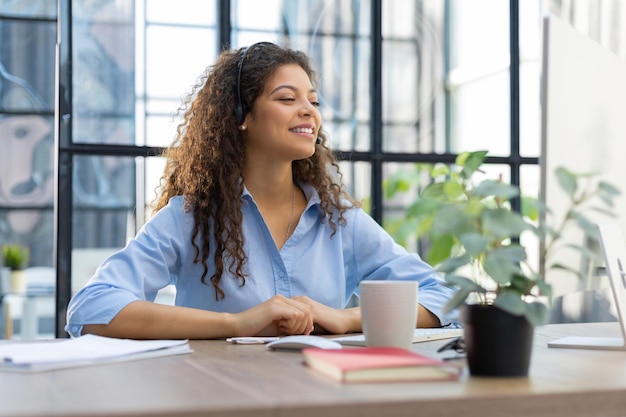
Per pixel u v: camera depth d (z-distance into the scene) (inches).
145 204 122.3
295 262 80.0
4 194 215.9
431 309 74.3
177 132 87.4
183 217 79.3
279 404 34.6
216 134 80.6
